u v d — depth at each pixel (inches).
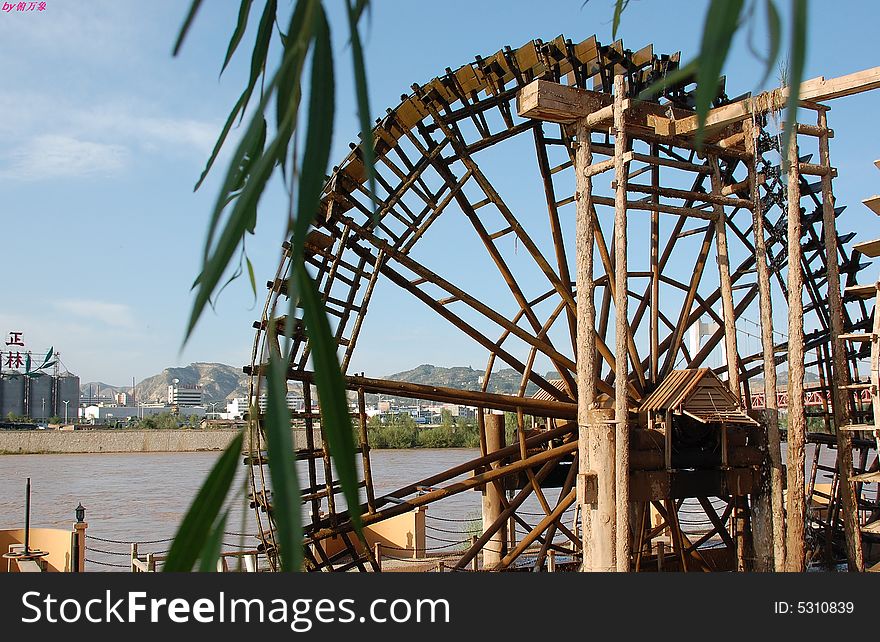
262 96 41.6
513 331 528.4
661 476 424.8
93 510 1305.4
